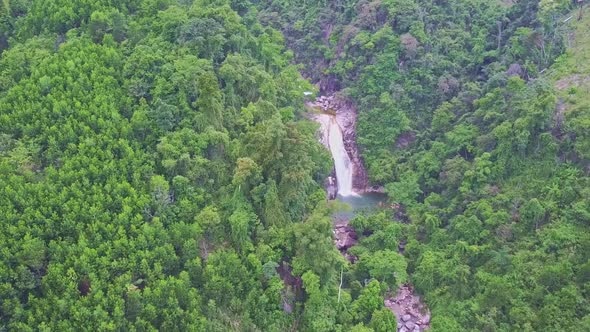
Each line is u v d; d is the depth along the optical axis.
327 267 62.19
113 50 71.69
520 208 69.25
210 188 64.75
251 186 65.62
